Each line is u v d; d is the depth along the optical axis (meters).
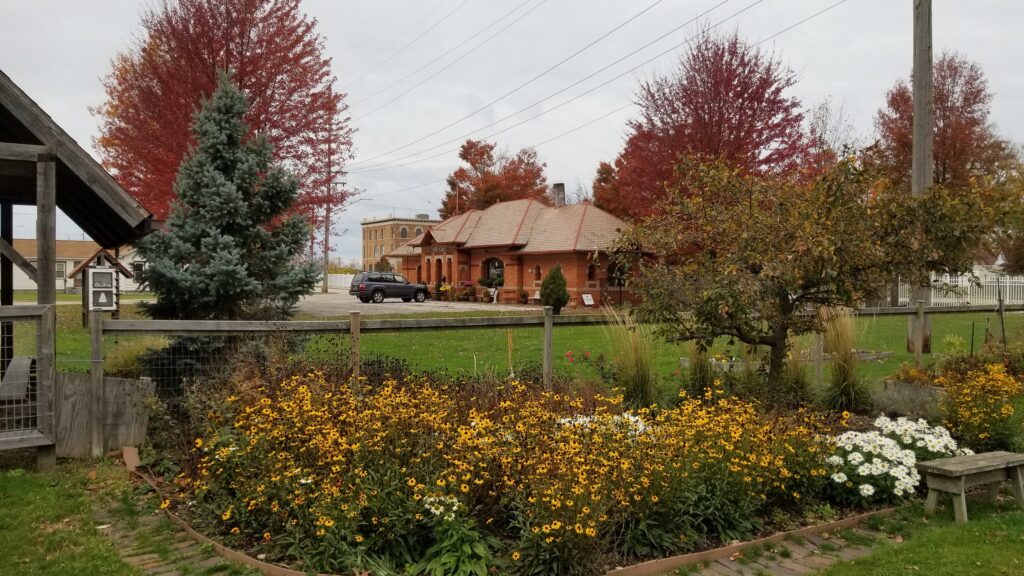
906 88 30.94
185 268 8.74
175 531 4.64
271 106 17.91
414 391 6.05
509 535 4.39
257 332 6.76
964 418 6.77
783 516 5.03
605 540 4.14
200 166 9.26
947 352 11.71
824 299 6.96
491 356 13.47
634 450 4.62
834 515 5.22
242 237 9.32
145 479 5.64
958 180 28.94
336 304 35.38
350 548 3.98
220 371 7.07
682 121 22.66
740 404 5.92
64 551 4.25
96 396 6.33
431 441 4.61
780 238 6.35
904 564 4.24
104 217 8.86
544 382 7.60
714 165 7.38
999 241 8.62
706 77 22.41
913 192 12.83
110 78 20.98
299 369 6.91
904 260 6.50
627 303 8.32
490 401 6.57
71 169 6.43
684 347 11.40
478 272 40.91
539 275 36.53
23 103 6.27
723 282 6.28
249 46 17.53
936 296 24.47
